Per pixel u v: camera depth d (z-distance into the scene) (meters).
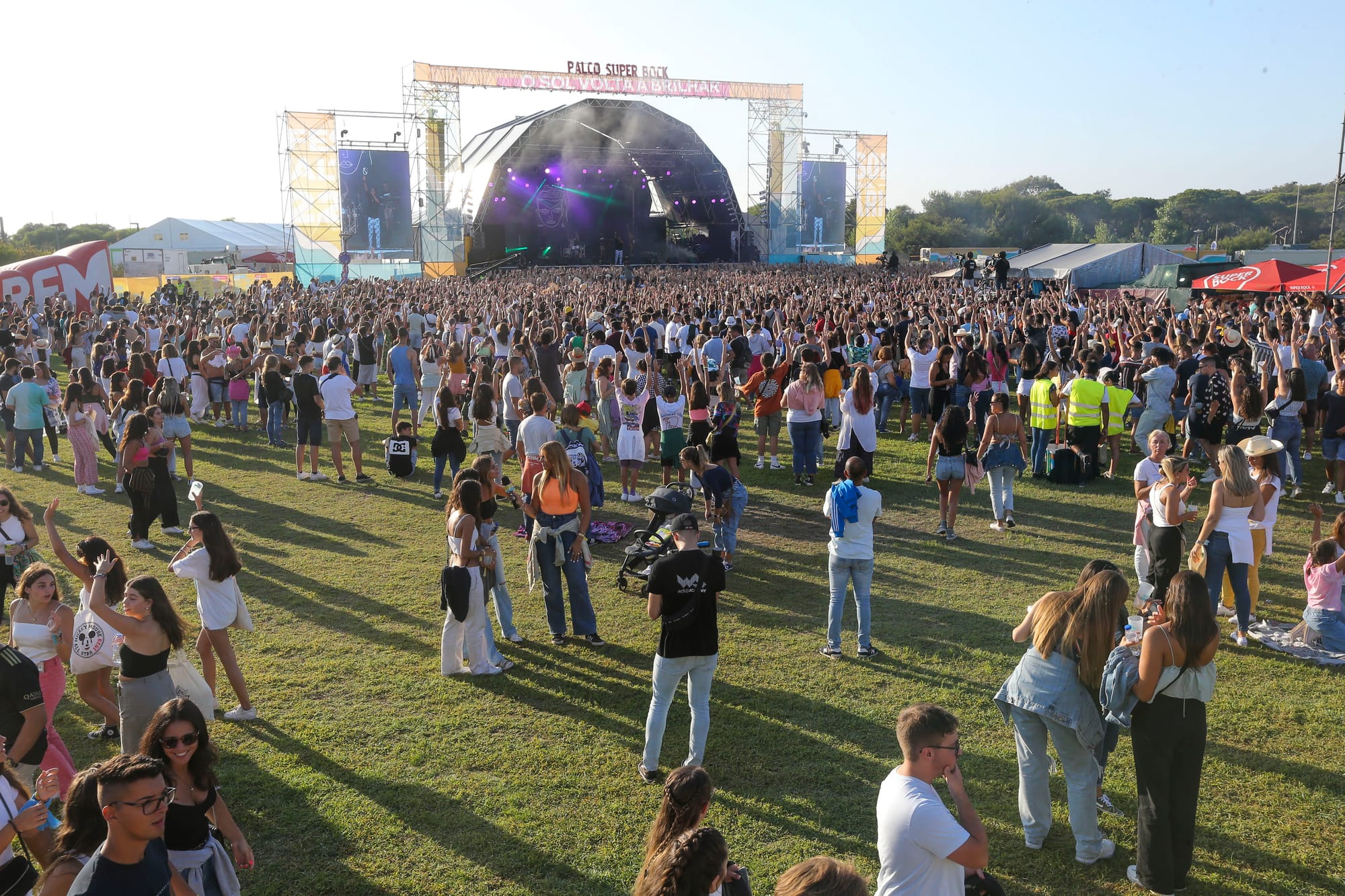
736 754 6.22
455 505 7.34
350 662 7.64
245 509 12.23
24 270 35.84
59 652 5.98
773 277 44.47
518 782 5.89
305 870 5.02
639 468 12.49
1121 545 10.40
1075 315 20.72
